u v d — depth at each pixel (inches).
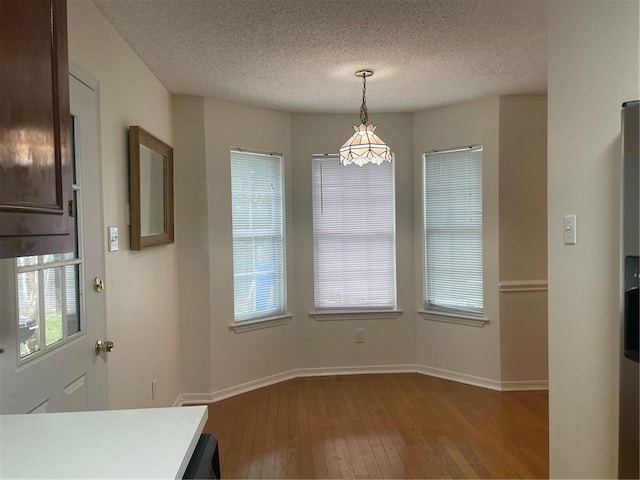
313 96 140.9
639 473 62.4
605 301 69.7
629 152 61.1
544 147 144.3
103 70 85.2
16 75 36.4
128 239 96.5
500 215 143.9
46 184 41.5
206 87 129.9
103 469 32.6
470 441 111.4
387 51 105.9
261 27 92.5
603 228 69.6
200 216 138.9
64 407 66.5
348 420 124.8
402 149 164.2
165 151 122.1
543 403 134.9
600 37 68.9
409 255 165.9
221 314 143.1
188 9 84.4
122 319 92.3
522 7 85.4
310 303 164.4
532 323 145.9
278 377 158.6
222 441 112.8
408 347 167.3
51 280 64.3
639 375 61.8
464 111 150.3
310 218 163.3
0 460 33.9
